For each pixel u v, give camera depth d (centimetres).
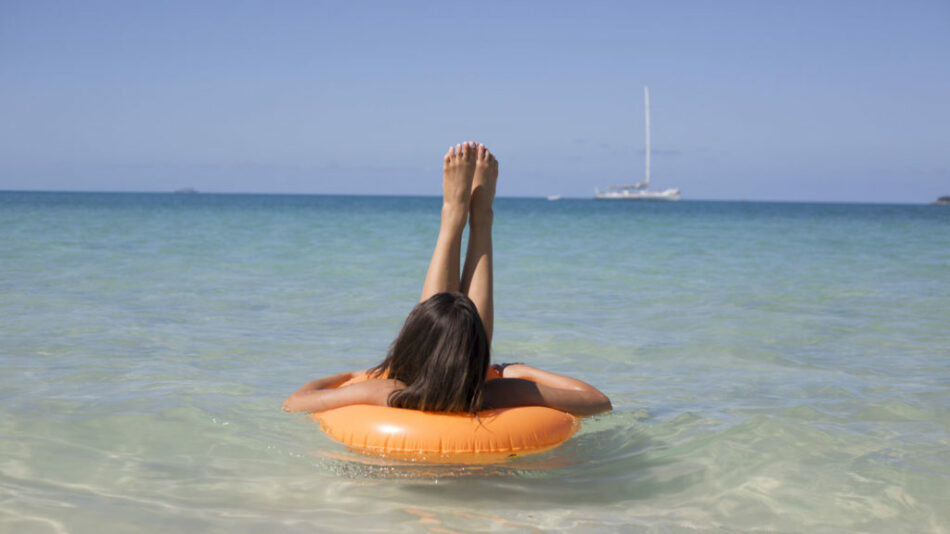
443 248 342
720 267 1058
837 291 793
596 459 276
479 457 261
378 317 594
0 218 2122
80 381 372
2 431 288
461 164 350
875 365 447
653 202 12531
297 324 558
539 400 300
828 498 241
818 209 7794
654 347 495
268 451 274
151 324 535
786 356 472
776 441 294
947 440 299
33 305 600
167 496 233
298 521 216
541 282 860
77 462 260
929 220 3584
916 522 224
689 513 228
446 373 271
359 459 265
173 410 322
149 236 1505
